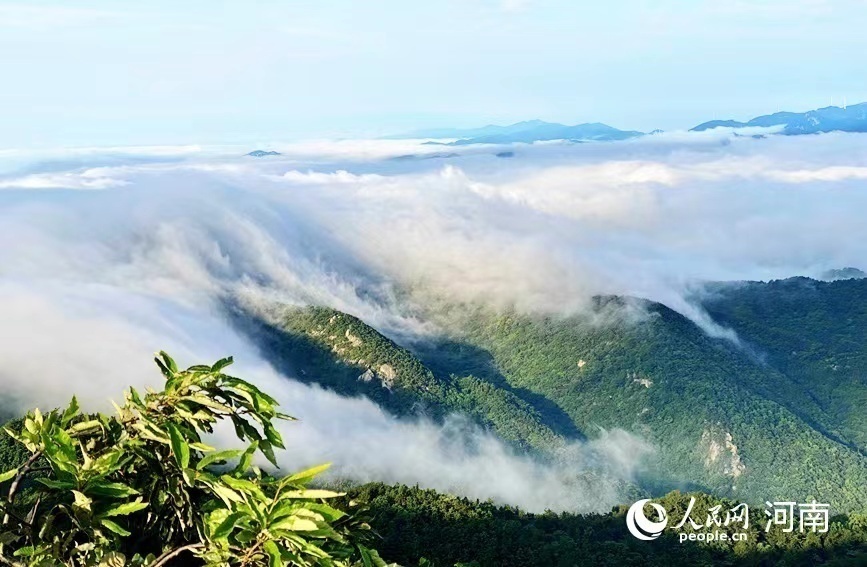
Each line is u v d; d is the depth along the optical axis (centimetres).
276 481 462
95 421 486
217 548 441
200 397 479
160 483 491
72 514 459
